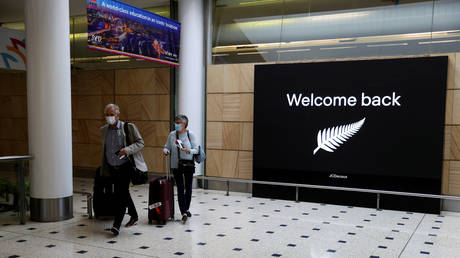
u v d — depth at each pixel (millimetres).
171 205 5645
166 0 8547
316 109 7086
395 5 7059
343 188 6832
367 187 6746
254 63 7906
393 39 6977
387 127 6586
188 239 4758
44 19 5289
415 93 6387
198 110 8281
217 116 8188
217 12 8547
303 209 6523
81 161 9859
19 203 5375
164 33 7324
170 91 8734
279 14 7996
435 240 4793
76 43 9805
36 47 5312
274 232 5094
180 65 8242
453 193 6387
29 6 5301
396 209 6578
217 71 8164
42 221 5477
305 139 7180
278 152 7395
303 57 7633
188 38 8141
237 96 7984
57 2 5371
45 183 5438
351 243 4648
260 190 7574
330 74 6969
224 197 7531
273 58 7871
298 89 7211
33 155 5441
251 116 7871
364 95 6730
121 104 9281
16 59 7305
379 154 6652
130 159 4938
